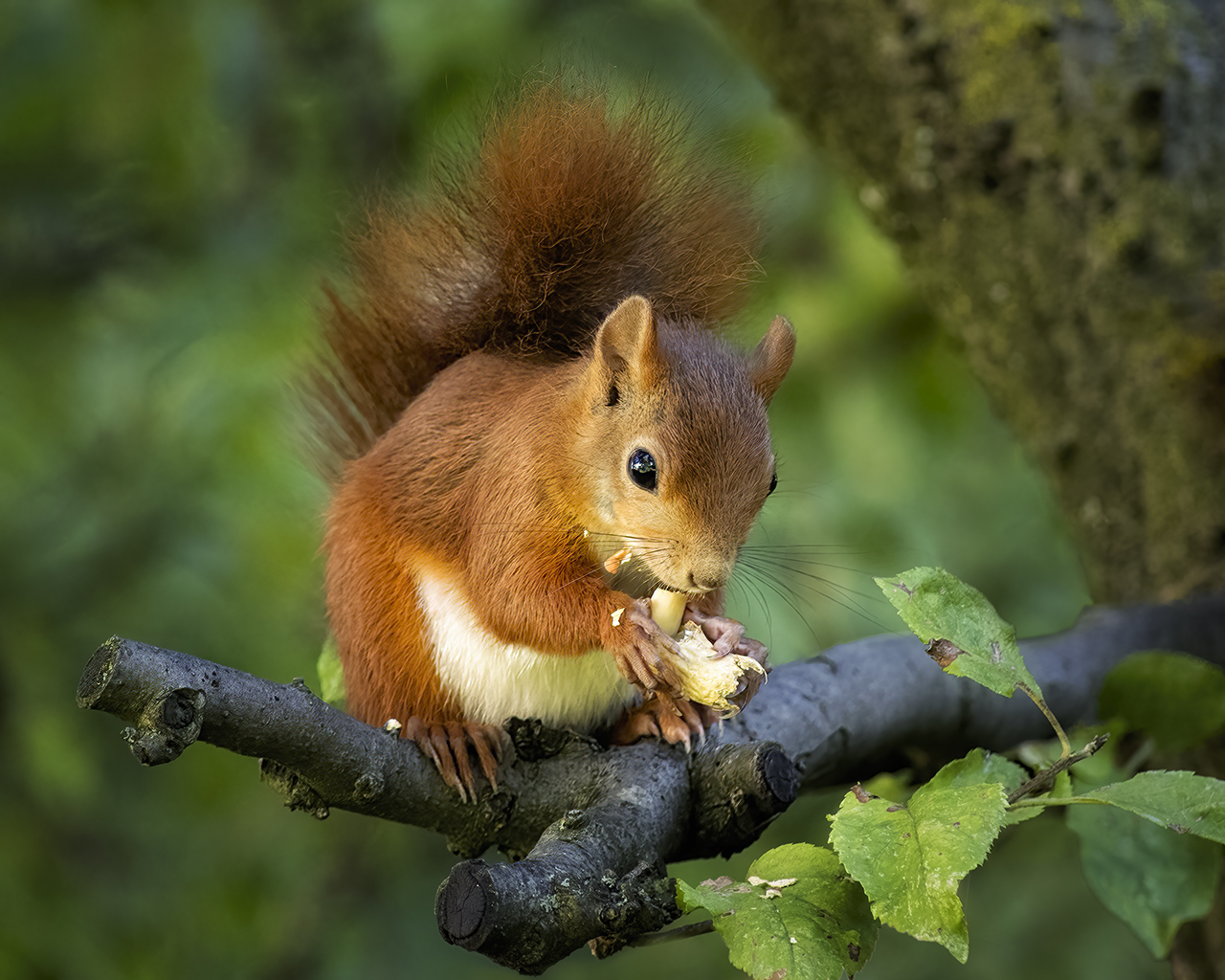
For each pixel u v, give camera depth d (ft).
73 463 46.06
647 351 22.11
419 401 24.32
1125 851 20.39
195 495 44.52
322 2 48.32
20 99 46.42
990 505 46.93
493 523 22.36
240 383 42.27
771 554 26.55
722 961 46.19
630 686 22.75
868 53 29.32
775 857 16.56
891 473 43.06
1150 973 39.99
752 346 26.08
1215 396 26.37
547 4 45.37
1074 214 27.99
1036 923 41.81
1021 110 28.25
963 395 44.37
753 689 20.49
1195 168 27.40
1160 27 28.12
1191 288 26.86
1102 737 16.81
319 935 46.21
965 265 29.45
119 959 43.19
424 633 22.65
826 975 15.01
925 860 15.37
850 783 22.93
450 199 25.57
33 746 42.24
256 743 15.88
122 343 46.78
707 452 21.86
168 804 46.75
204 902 45.73
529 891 14.94
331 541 23.90
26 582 44.55
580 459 22.24
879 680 22.09
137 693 14.84
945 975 41.01
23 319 48.47
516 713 22.97
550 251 24.97
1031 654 23.99
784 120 43.55
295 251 44.70
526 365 24.50
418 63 43.14
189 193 48.19
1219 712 21.42
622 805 17.66
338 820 47.88
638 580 23.81
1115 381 27.63
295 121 47.80
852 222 44.42
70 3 45.62
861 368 44.68
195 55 45.88
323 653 24.85
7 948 41.11
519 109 25.41
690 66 44.09
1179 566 26.66
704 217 25.29
